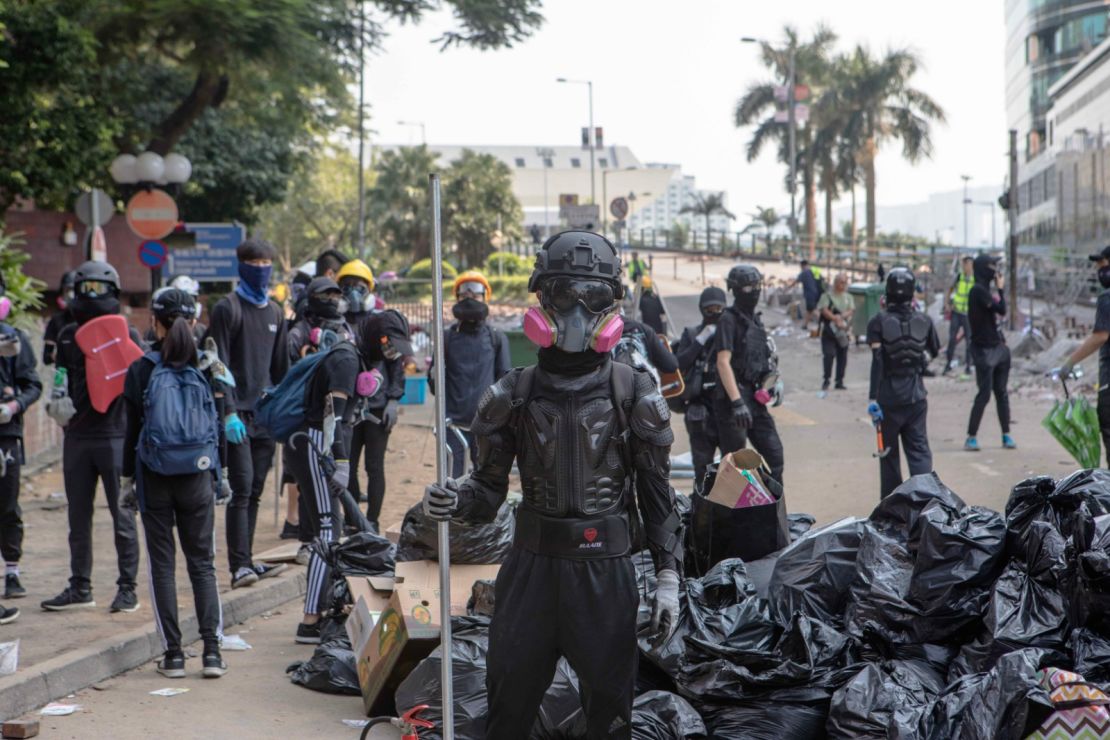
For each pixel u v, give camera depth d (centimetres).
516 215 7894
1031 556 505
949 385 1984
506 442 406
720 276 5944
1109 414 898
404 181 7388
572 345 388
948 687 473
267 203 3231
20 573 852
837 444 1451
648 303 2422
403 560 626
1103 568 462
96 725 550
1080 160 3569
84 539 748
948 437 1430
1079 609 476
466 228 7506
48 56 1842
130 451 629
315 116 2581
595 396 395
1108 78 3700
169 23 1955
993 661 487
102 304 738
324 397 735
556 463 394
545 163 17000
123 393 686
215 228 1822
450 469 955
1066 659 464
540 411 395
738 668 499
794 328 3309
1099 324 895
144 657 661
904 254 4416
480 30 2323
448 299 3812
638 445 398
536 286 396
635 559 586
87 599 748
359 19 2289
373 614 610
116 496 741
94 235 1641
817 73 6994
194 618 716
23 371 760
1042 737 419
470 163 7850
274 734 542
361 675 583
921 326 894
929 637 516
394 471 1375
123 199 2319
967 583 515
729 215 9031
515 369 405
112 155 2128
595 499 396
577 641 393
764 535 617
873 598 532
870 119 6738
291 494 984
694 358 888
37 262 2409
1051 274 3306
